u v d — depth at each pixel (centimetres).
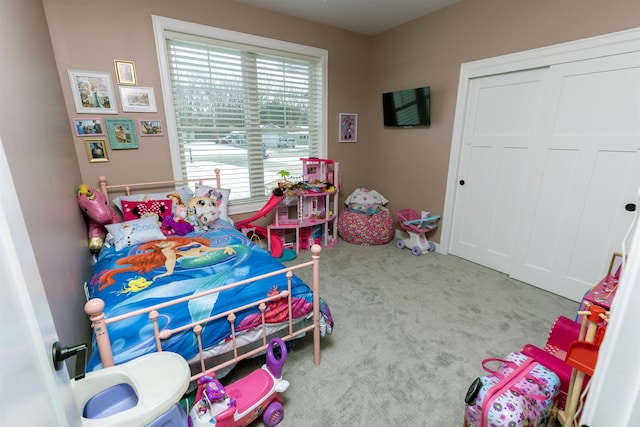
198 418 117
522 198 269
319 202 385
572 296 245
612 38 201
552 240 252
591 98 217
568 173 236
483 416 113
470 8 278
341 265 315
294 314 166
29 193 124
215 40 286
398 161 381
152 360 108
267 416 138
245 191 342
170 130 278
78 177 235
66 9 221
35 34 175
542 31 234
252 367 172
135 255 203
